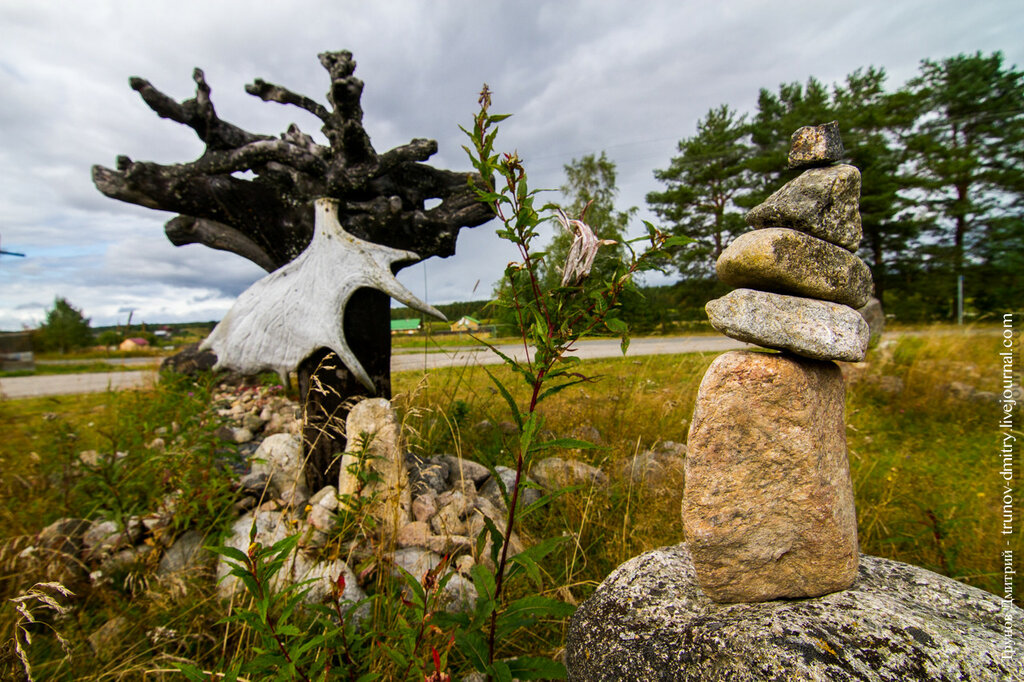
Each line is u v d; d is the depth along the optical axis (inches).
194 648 89.0
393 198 166.2
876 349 283.4
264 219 164.7
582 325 65.4
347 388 157.2
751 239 70.5
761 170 1039.0
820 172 71.4
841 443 75.2
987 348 295.6
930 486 144.6
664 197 1151.6
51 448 146.1
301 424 140.6
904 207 897.5
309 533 103.1
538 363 67.1
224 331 155.7
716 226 1119.0
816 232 69.6
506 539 71.0
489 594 70.2
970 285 773.9
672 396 233.6
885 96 964.0
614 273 64.4
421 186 183.6
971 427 209.5
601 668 71.5
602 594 82.4
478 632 71.7
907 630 63.4
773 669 59.6
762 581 72.7
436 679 46.9
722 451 71.9
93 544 114.2
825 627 64.8
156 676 79.3
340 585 62.4
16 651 74.1
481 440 187.6
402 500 122.7
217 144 161.5
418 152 168.9
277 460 155.4
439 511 128.0
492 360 283.4
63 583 99.6
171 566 107.6
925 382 247.3
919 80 943.7
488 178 60.9
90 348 693.9
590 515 129.2
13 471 140.7
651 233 61.6
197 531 116.7
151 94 150.5
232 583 99.9
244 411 223.3
